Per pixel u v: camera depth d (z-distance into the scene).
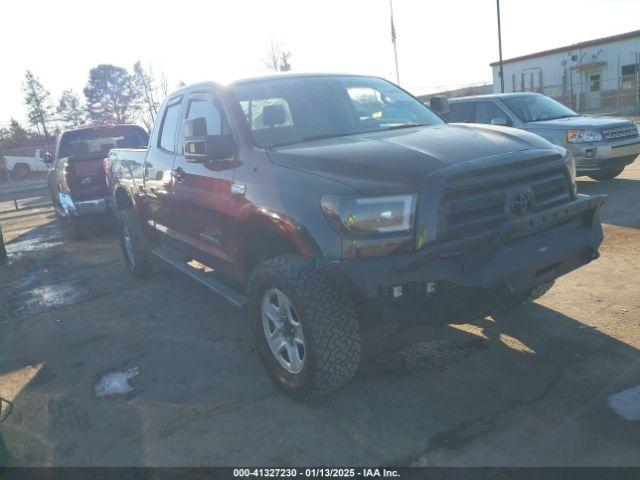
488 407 3.22
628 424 2.95
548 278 3.28
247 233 3.79
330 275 3.04
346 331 3.14
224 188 3.92
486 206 3.12
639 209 7.45
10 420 3.59
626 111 31.42
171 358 4.33
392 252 2.98
